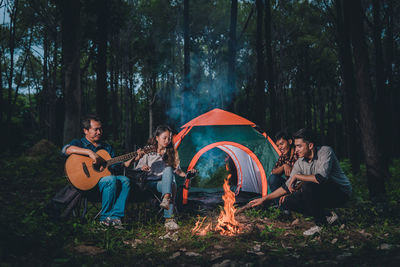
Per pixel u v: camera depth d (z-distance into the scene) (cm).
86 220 402
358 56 596
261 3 1334
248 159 650
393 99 2305
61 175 845
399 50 1798
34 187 690
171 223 412
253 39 2775
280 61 2734
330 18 1728
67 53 933
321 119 3020
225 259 301
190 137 579
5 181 732
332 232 371
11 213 375
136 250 328
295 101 3400
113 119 2753
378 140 585
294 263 282
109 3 1383
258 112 1279
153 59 3097
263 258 295
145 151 420
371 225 406
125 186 404
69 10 930
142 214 473
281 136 509
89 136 413
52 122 2488
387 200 525
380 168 579
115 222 385
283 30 2595
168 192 410
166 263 291
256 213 479
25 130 2938
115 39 2722
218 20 3067
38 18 2111
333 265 267
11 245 289
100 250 320
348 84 1079
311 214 390
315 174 377
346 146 2458
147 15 3012
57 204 377
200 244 344
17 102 3225
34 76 2817
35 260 276
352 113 1077
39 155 1247
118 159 408
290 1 2316
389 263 257
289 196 412
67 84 928
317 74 2823
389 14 1405
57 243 314
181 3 3094
